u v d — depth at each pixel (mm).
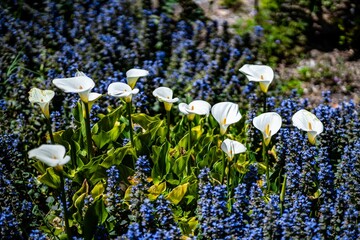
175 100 6031
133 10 9352
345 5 10352
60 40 8609
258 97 7785
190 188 5938
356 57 9297
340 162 6355
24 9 9555
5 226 5559
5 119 7066
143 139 6391
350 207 5480
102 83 7648
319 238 5230
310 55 9227
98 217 5594
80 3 9555
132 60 8266
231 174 6082
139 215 5633
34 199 6312
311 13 10023
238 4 10219
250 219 5691
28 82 7816
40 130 7152
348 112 7070
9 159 6410
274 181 6207
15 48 8484
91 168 6141
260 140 6773
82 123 6516
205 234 5426
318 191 5992
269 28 9539
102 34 8633
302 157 6184
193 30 9070
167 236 5176
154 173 6176
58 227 5969
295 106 7172
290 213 5543
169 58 8547
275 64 8938
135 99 7281
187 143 6566
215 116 5684
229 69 8203
